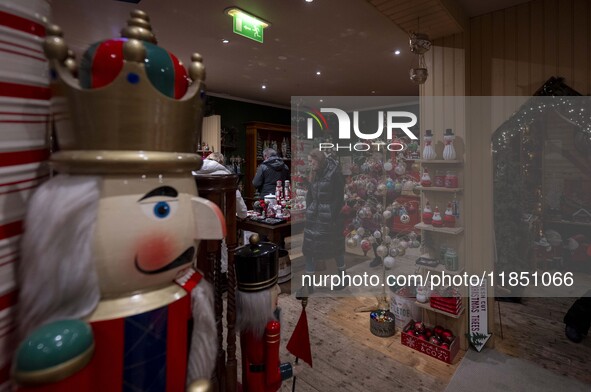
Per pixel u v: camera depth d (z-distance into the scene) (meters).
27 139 0.49
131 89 0.42
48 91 0.52
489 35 2.36
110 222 0.42
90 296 0.42
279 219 3.24
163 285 0.49
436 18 2.14
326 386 1.88
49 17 0.53
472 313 2.27
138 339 0.44
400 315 2.63
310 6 2.69
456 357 2.18
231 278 0.80
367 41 3.42
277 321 0.77
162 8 2.68
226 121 6.19
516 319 2.69
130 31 0.47
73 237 0.40
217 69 4.43
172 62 0.47
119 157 0.42
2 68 0.45
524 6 2.23
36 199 0.42
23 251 0.42
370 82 5.12
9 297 0.46
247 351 0.77
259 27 3.02
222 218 0.52
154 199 0.45
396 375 1.99
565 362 2.12
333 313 2.78
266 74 4.64
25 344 0.34
